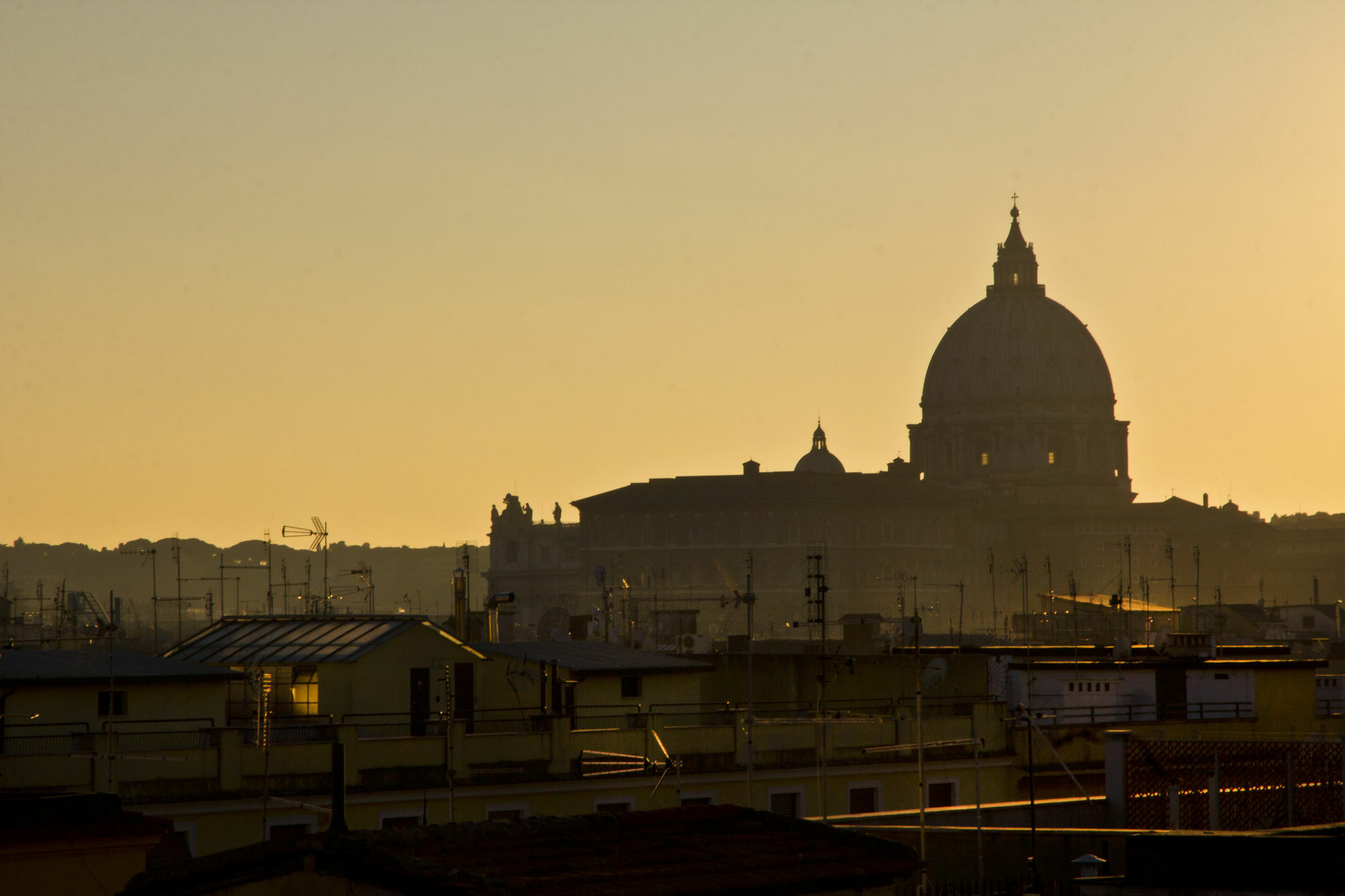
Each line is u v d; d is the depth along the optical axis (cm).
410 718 15575
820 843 7206
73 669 13975
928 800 16300
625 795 14925
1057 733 16988
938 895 10088
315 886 6359
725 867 6688
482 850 6681
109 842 8088
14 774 12675
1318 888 6456
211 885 6575
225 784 13300
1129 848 6725
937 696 18388
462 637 18512
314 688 15400
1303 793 13288
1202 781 13100
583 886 6253
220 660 15825
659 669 16688
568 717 14925
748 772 15450
